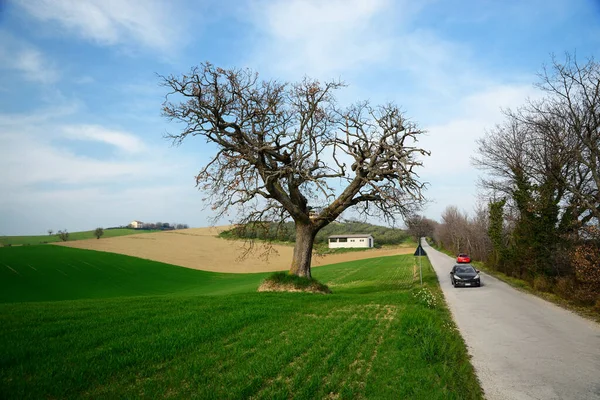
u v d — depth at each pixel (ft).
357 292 93.66
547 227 85.10
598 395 26.08
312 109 83.46
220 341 38.04
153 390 25.41
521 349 37.52
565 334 43.65
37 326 42.75
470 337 42.75
